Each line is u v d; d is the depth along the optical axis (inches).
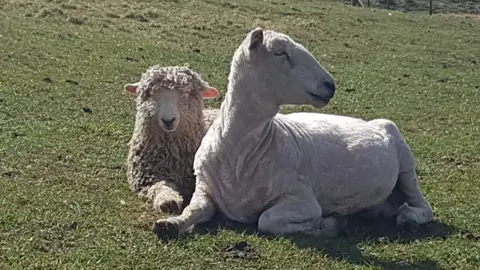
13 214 279.1
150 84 330.0
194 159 315.6
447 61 938.7
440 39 1085.8
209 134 295.3
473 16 1429.6
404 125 550.9
